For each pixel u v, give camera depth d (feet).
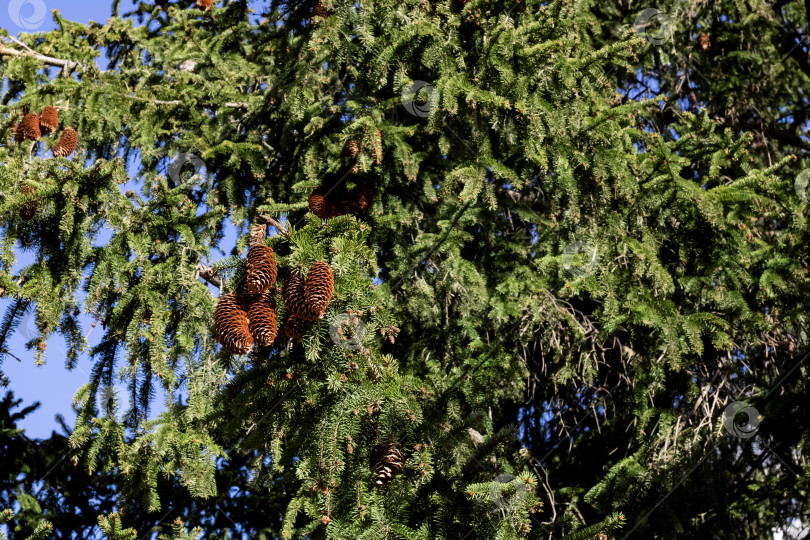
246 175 23.79
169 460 19.01
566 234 21.35
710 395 24.29
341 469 13.79
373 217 22.38
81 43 25.62
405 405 14.39
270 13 24.57
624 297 19.94
